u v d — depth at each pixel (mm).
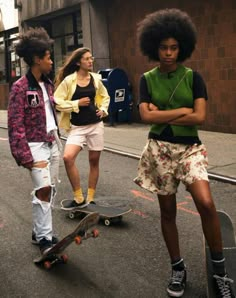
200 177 3170
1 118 15977
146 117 3311
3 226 5098
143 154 3477
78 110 5137
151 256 4199
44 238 4113
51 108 4098
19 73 18516
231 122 10078
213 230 3137
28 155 3906
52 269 4000
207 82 10469
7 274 3939
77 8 14867
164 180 3375
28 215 5453
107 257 4207
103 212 5039
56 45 16922
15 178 7242
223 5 9859
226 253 3447
